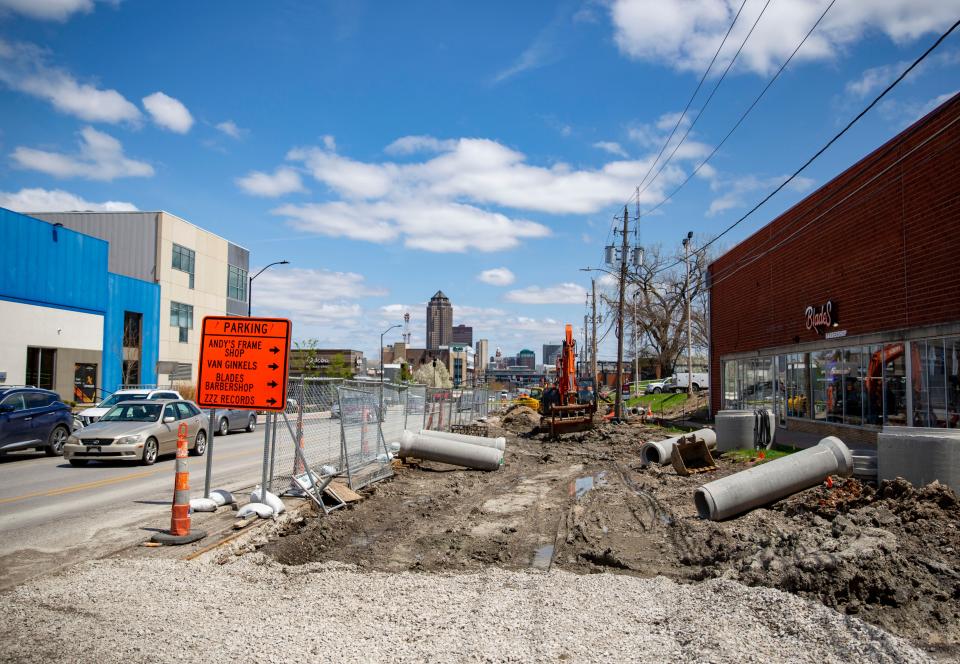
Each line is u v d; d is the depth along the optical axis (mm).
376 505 11758
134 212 47062
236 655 4902
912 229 19062
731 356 36719
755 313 32844
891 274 20234
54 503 11203
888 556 7016
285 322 9891
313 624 5676
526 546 9141
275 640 5238
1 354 30938
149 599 6066
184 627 5422
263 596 6488
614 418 37375
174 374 47562
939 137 17688
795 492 11203
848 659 4930
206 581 6773
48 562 7387
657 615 6152
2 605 5719
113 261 46875
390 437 17797
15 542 8344
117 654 4805
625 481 15492
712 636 5414
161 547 8062
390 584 7039
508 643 5375
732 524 10070
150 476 14594
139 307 43719
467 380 184125
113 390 40438
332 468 12594
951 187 17234
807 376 26812
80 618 5488
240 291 60500
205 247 53531
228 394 9922
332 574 7418
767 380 31500
